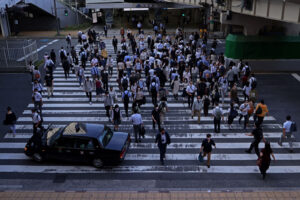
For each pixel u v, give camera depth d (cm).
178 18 4359
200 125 1475
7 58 2588
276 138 1352
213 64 1939
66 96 1859
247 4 1862
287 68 2389
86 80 1698
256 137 1150
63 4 4038
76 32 3738
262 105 1364
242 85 1958
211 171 1113
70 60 2180
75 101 1783
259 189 1007
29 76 2212
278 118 1544
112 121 1378
